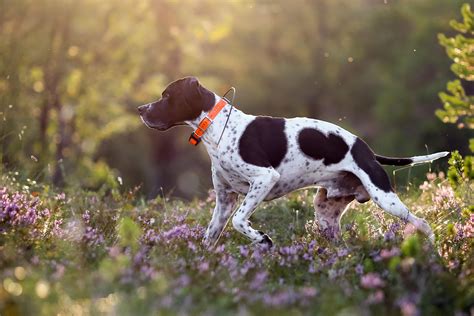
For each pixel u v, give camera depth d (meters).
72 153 21.25
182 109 6.97
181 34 24.62
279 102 37.44
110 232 7.02
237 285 5.31
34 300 4.51
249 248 6.55
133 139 35.31
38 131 18.97
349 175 7.11
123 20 22.03
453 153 8.27
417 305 4.95
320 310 4.79
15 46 17.52
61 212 7.82
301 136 6.95
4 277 5.06
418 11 32.06
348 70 36.91
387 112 32.16
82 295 4.75
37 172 11.46
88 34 21.33
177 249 6.13
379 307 4.86
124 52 22.45
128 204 9.23
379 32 35.84
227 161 6.85
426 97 31.42
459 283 5.42
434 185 9.41
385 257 5.69
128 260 5.28
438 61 31.62
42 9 19.50
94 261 5.76
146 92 25.19
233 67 36.75
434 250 6.30
